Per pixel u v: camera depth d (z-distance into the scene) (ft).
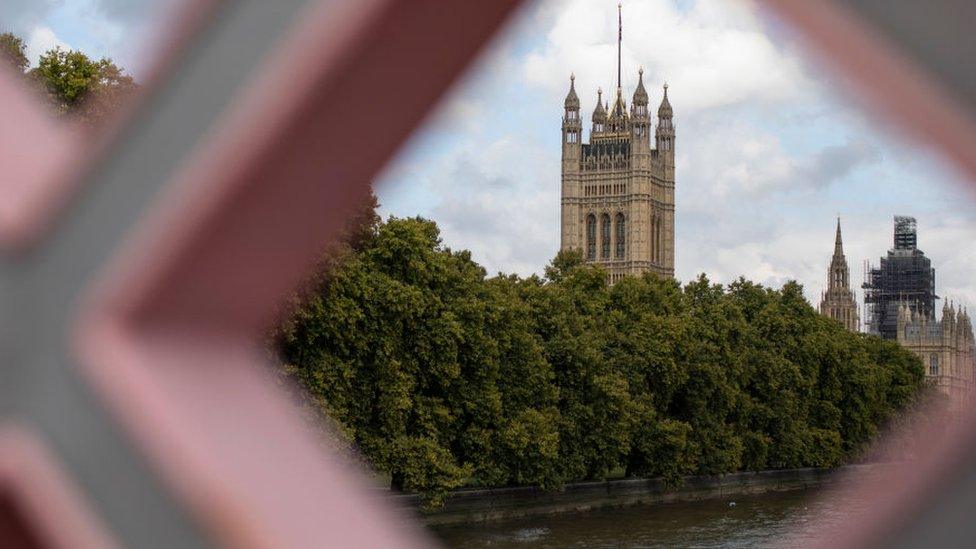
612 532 246.27
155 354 6.88
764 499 343.87
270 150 6.38
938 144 5.40
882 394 475.31
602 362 284.61
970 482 5.69
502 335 240.32
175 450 6.44
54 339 6.86
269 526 6.21
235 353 7.11
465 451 233.76
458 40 6.01
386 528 6.44
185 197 6.57
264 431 6.79
